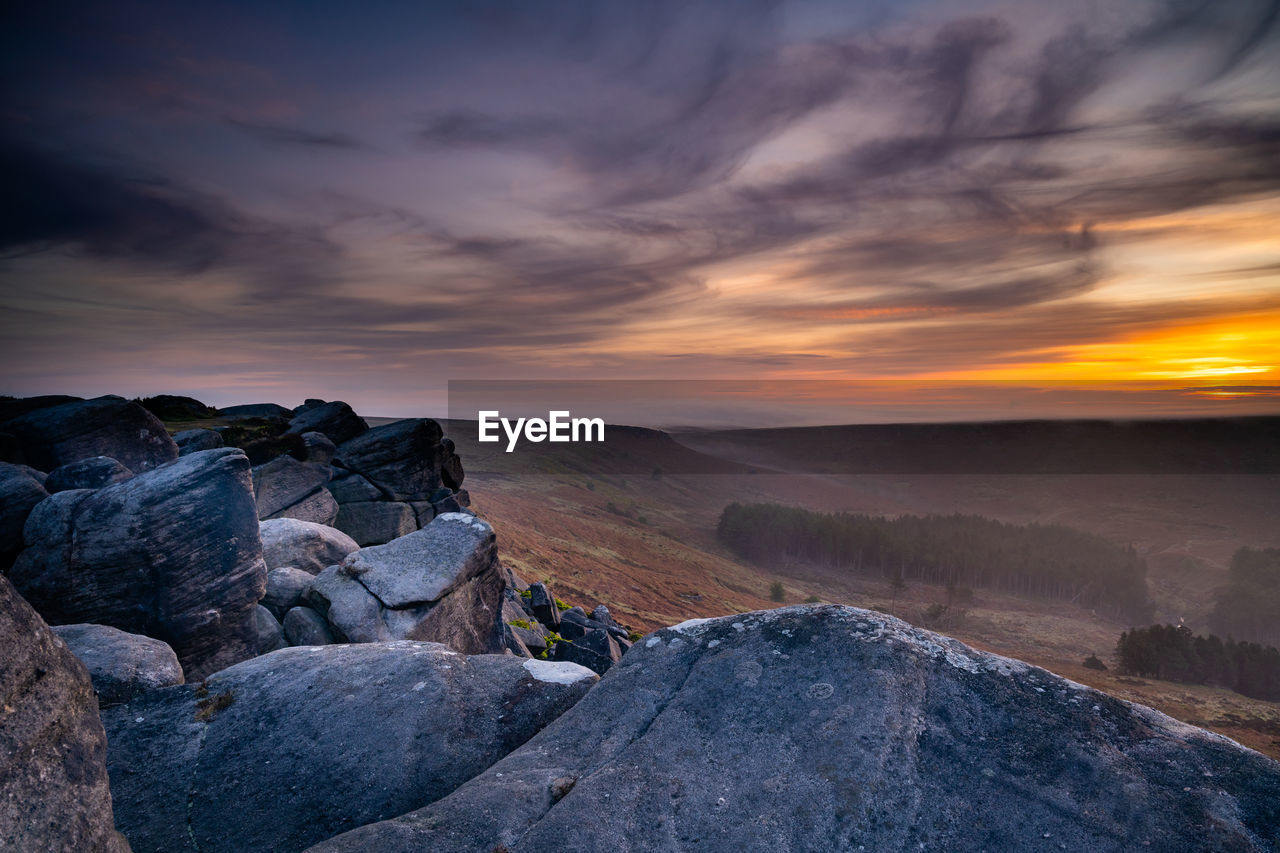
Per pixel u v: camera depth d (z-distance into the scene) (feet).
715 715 22.48
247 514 48.57
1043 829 16.98
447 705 29.66
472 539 58.23
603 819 18.34
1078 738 19.52
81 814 15.67
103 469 51.01
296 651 35.01
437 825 18.93
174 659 35.50
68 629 35.83
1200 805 16.79
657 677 25.68
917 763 19.21
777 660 24.22
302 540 62.69
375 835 18.53
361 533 104.42
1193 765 18.13
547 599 115.24
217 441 87.25
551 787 20.51
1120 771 18.13
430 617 50.88
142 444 72.74
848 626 24.89
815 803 18.37
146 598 43.62
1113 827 16.63
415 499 111.86
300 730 28.84
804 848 17.35
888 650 23.16
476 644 57.21
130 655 33.86
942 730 20.29
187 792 26.20
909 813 17.87
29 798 14.43
